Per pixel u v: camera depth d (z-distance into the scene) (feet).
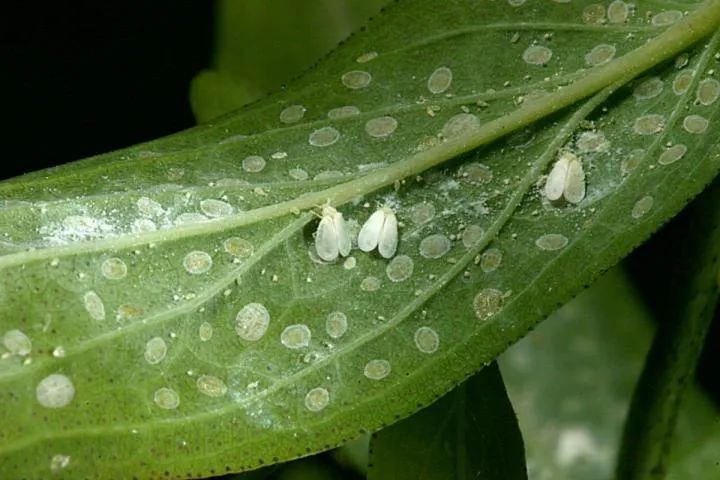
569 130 0.18
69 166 0.17
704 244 0.19
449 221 0.18
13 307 0.17
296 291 0.17
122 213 0.17
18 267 0.17
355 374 0.17
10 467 0.16
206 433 0.17
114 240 0.17
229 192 0.17
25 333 0.17
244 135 0.18
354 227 0.18
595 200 0.17
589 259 0.17
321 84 0.18
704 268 0.19
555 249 0.17
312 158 0.18
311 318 0.17
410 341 0.17
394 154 0.18
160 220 0.17
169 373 0.17
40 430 0.16
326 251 0.17
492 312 0.17
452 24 0.18
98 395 0.17
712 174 0.17
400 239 0.17
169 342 0.17
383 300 0.17
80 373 0.17
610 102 0.18
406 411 0.17
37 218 0.17
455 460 0.18
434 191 0.18
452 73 0.18
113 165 0.17
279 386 0.17
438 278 0.17
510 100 0.18
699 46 0.18
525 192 0.18
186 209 0.17
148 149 0.18
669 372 0.19
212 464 0.17
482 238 0.17
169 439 0.17
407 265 0.17
